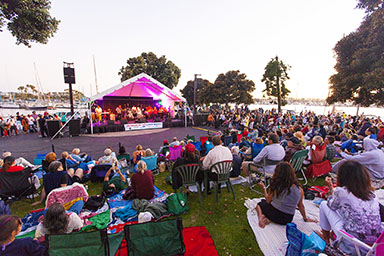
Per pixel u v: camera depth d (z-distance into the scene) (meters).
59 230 2.25
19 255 1.66
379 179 3.88
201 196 4.13
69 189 3.31
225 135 8.26
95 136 12.55
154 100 20.12
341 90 16.02
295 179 2.85
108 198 4.16
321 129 7.69
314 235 1.98
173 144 6.07
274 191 2.94
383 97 14.23
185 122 17.47
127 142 10.64
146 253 2.02
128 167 5.95
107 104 18.67
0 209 2.87
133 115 17.34
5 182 3.84
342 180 2.04
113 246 2.05
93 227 3.12
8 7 8.19
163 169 5.87
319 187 4.25
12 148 9.27
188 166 3.79
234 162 4.70
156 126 16.48
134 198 4.04
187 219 3.37
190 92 43.41
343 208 2.01
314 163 4.63
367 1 13.45
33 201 4.09
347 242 1.90
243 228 3.10
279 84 26.86
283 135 7.84
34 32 9.03
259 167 4.48
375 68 12.53
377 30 12.67
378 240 1.60
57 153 8.40
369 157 3.89
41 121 12.09
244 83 32.66
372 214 1.88
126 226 2.01
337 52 16.28
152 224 2.07
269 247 2.63
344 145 6.46
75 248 1.87
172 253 2.09
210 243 2.73
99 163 5.02
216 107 35.06
